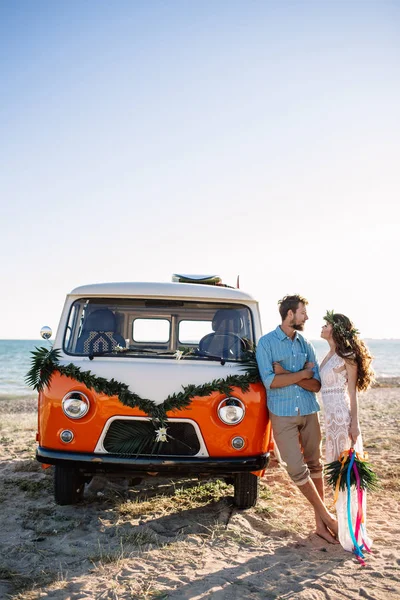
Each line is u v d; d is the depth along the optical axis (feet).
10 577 12.93
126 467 15.33
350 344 15.23
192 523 16.57
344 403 15.33
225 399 15.87
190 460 15.46
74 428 15.78
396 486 21.21
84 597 11.93
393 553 14.35
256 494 17.66
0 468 24.35
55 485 17.61
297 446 15.56
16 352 254.68
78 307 17.80
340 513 14.64
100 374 16.17
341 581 12.62
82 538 15.48
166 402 15.62
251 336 17.67
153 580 12.76
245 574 13.07
